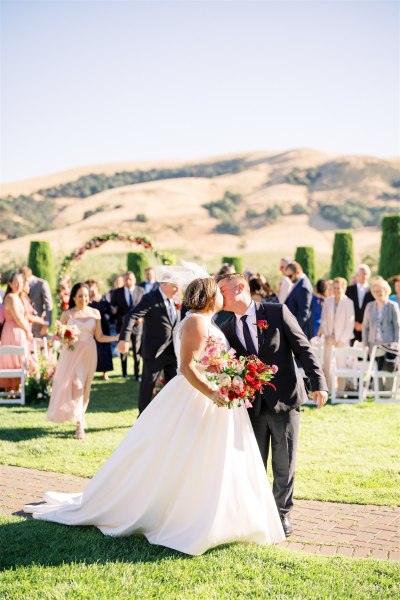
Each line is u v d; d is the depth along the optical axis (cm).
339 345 1030
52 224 7875
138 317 769
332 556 416
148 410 447
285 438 459
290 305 987
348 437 755
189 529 420
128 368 1416
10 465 646
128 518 444
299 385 462
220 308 443
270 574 384
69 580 378
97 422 843
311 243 7231
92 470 626
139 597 357
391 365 957
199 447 426
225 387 404
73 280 3325
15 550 421
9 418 867
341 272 2158
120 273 3512
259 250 7000
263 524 429
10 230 7656
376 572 389
